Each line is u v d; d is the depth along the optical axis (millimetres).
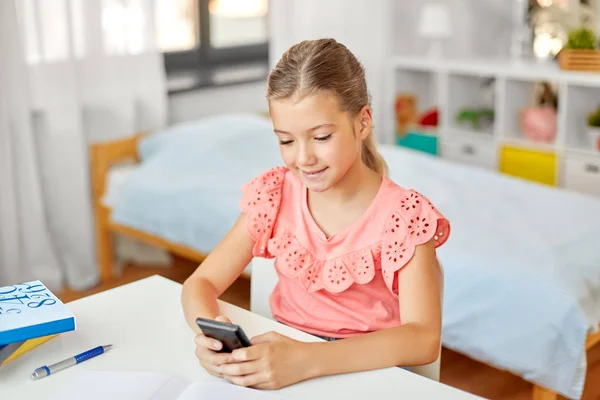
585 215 2389
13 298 1144
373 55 3791
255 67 3836
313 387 1007
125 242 3178
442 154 3736
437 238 1194
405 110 3857
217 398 960
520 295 1955
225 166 2812
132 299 1286
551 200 2529
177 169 2828
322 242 1225
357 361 1045
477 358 2047
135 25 3047
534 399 1992
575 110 3307
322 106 1064
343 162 1104
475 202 2486
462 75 3723
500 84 3461
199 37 3693
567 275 1969
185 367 1062
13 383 1021
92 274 3062
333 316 1229
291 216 1275
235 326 995
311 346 1044
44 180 2945
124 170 2982
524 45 3703
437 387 1009
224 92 3520
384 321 1216
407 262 1158
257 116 3375
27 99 2775
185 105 3387
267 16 3980
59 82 2852
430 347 1094
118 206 2877
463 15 3889
